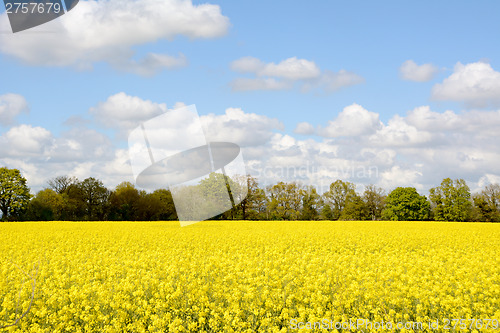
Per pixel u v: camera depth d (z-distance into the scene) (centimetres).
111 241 1925
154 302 778
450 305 721
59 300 803
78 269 1086
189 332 667
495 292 812
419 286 899
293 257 1299
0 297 845
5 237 2077
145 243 1888
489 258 1324
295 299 802
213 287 866
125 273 1070
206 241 1888
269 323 680
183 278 927
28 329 685
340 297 727
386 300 760
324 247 1706
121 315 702
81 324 731
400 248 1753
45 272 1012
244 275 966
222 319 707
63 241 1947
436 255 1456
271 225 3341
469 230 2809
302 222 4106
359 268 1050
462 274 957
